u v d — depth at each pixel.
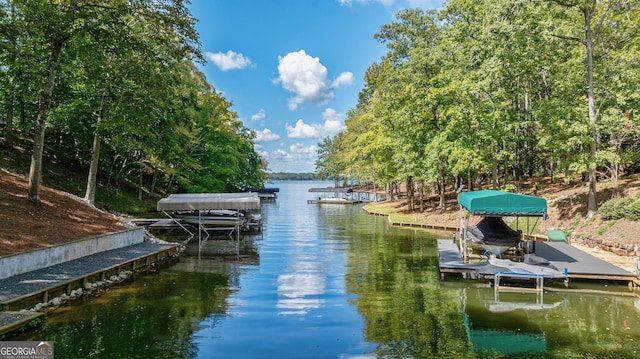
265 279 14.19
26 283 10.93
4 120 32.22
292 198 80.69
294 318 10.05
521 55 23.31
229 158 44.38
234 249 20.94
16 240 12.84
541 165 37.34
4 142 28.61
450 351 8.04
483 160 27.12
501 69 24.06
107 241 16.56
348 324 9.63
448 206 35.38
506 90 27.72
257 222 28.97
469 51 26.56
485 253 17.02
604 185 25.55
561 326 9.47
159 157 34.31
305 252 19.97
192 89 36.12
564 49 25.77
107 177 36.06
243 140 55.88
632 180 24.98
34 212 15.59
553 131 23.34
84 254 15.04
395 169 37.38
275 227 31.28
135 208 32.62
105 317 9.87
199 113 39.88
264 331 9.14
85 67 19.14
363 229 29.73
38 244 13.23
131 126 19.64
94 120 26.48
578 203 24.12
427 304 11.25
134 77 18.91
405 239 24.44
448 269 14.05
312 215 42.09
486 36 23.58
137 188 38.59
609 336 8.80
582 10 22.47
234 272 15.33
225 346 8.27
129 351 7.90
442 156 30.28
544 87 30.78
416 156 32.19
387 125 36.69
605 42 26.45
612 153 20.52
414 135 32.06
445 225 29.08
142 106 20.05
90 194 22.81
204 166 44.06
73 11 15.76
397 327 9.43
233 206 23.48
